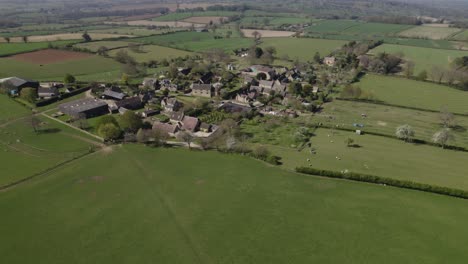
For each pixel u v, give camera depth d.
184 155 134.25
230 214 97.94
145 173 120.25
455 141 146.00
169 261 81.25
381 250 83.56
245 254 83.06
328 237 88.31
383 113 184.00
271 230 91.19
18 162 128.12
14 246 86.31
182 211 99.38
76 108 176.62
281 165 125.75
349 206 100.69
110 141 145.38
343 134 155.38
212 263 80.50
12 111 181.38
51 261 81.56
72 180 116.19
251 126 166.62
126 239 88.50
